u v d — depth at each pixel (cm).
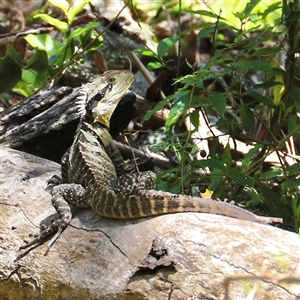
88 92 963
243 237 702
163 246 704
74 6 1559
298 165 1095
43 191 932
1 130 1288
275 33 1102
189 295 651
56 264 780
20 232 855
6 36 1769
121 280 708
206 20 1708
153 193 812
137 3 1900
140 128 1611
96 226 805
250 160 1231
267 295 614
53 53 1487
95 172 863
